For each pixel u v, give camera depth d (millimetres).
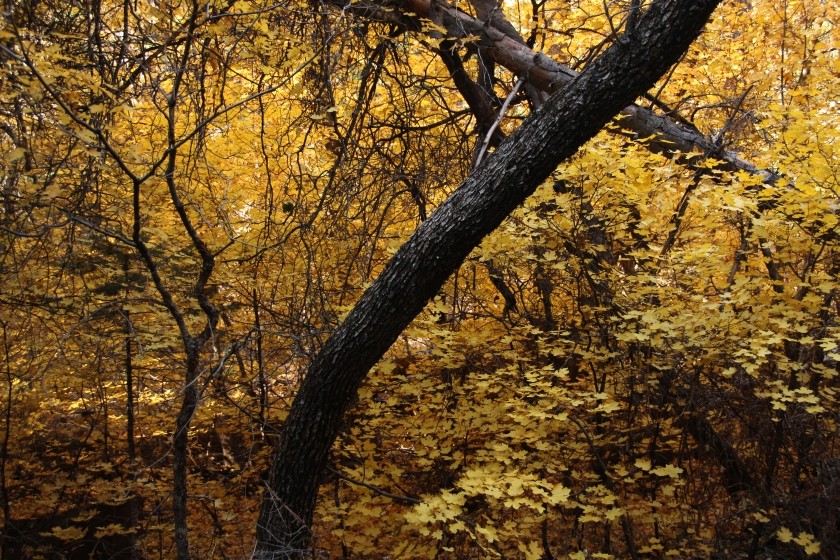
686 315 3287
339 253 4180
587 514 3115
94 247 3479
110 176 3488
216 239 3982
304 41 3410
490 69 4570
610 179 3393
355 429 3703
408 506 3641
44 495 4336
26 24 2668
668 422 3609
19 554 4109
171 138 2539
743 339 3174
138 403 4719
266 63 3367
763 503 3326
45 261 3221
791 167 3217
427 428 3547
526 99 4844
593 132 2674
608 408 3049
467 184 2820
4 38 2217
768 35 5387
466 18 4074
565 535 3977
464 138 4664
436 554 3176
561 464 3391
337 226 4043
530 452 3764
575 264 3670
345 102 4316
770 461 3404
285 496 2971
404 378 3742
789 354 3645
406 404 4133
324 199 3867
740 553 3492
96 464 4348
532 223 3502
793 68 5117
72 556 4570
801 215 3189
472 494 2771
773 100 4836
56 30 2805
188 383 2793
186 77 3088
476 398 3727
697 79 5504
